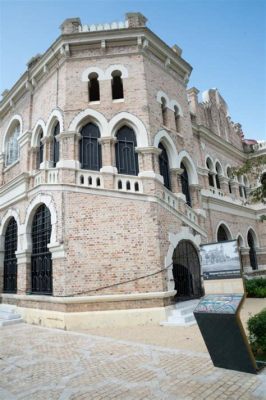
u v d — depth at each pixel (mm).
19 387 5301
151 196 12062
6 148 18984
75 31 14250
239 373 5488
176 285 13578
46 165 13914
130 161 13359
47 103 14875
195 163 16641
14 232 15438
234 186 23891
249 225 24391
